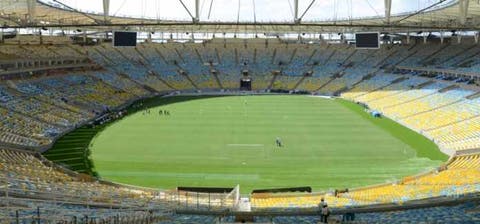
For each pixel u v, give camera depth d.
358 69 133.00
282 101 114.12
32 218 24.78
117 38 90.88
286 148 67.94
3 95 81.69
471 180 46.81
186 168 58.38
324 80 131.88
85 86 107.56
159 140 72.38
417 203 37.03
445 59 115.56
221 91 131.25
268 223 30.11
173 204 38.78
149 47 145.00
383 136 75.50
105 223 26.73
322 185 52.31
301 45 150.62
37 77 99.06
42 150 64.75
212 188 49.81
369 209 35.41
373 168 58.38
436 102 91.50
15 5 82.75
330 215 34.19
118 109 100.56
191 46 149.25
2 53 99.12
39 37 128.62
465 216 32.88
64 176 49.72
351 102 111.94
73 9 89.38
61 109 86.88
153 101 113.19
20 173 45.00
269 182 53.38
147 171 57.03
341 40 150.25
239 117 92.12
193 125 83.94
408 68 119.62
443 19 95.12
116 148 67.31
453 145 66.25
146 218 30.08
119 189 46.88
